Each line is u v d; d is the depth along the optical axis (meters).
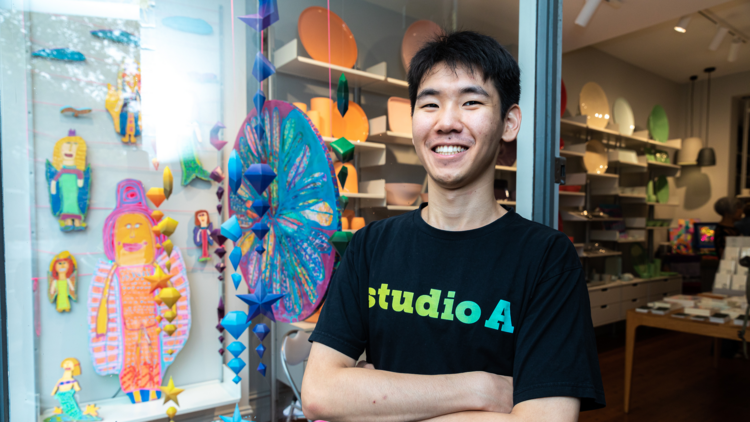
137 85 1.61
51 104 1.44
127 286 1.60
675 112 5.36
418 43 1.41
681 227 5.00
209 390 1.67
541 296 0.61
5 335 1.22
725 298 2.73
